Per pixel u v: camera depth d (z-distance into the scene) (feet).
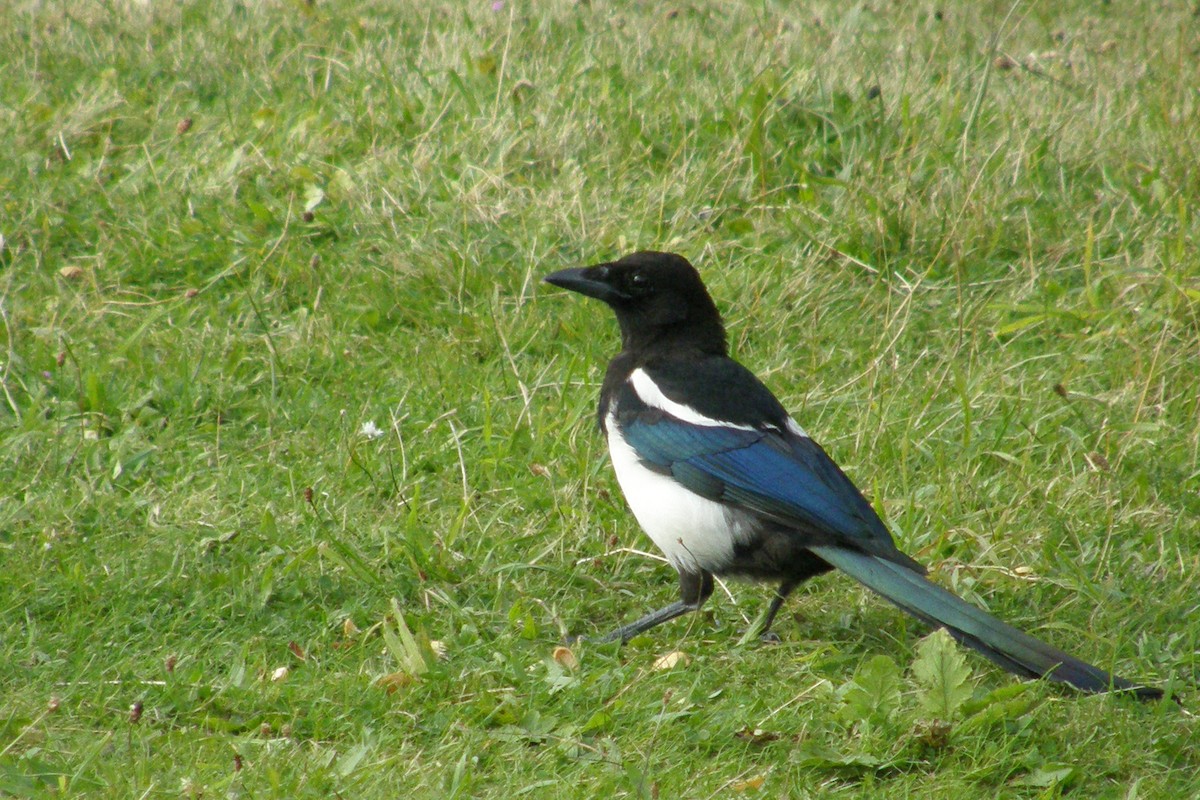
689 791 22.89
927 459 34.76
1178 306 39.86
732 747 24.29
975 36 63.31
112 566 28.58
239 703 24.72
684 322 30.94
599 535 31.32
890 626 29.12
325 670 26.17
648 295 30.86
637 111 49.11
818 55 54.44
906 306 39.91
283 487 32.40
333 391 36.58
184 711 24.58
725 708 25.30
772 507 27.71
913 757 24.03
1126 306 40.32
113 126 48.75
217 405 35.55
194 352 37.47
